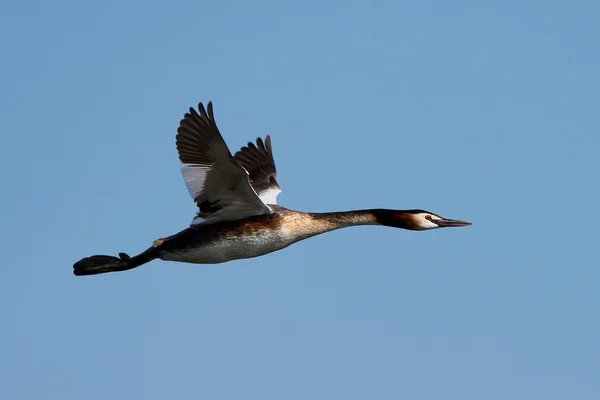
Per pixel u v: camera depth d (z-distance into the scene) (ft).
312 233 57.57
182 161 53.21
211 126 50.70
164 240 56.24
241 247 55.88
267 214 55.88
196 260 56.34
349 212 59.06
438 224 60.34
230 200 54.70
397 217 59.88
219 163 52.26
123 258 57.52
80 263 58.03
